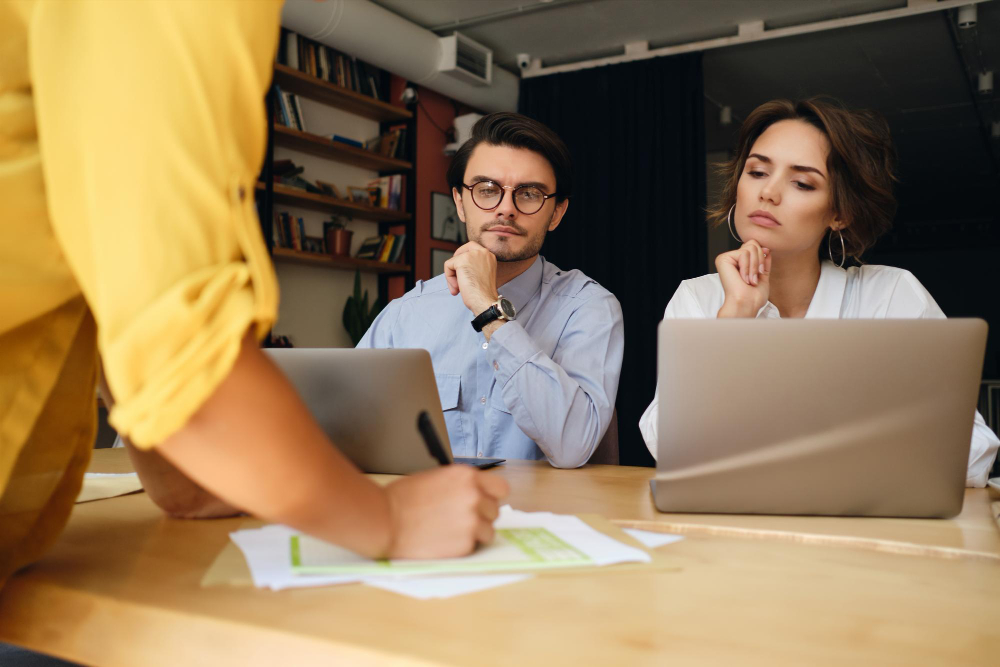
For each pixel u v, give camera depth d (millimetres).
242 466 449
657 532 826
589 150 5773
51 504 660
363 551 581
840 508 887
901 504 879
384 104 5066
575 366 1762
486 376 1906
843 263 1717
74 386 628
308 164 4840
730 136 7242
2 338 531
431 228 5531
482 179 1854
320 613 513
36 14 460
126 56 441
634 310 5559
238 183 469
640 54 5605
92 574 619
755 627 506
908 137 7484
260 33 498
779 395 873
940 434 867
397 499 619
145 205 428
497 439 1870
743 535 808
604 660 441
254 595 554
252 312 440
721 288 1813
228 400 439
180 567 642
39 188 484
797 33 5086
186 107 446
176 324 417
